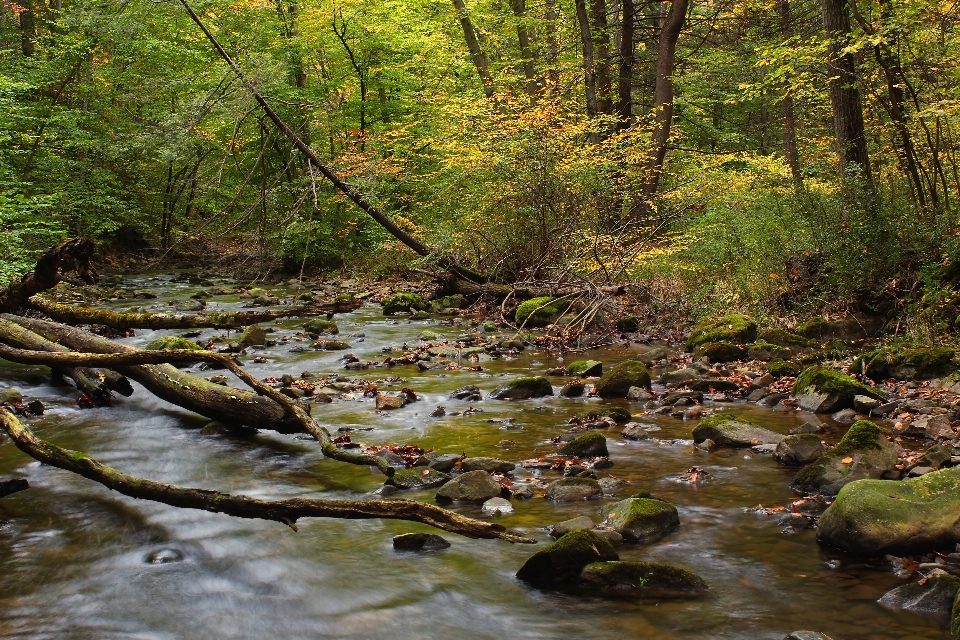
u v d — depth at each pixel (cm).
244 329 1142
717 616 348
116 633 346
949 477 417
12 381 845
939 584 353
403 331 1275
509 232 1498
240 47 2011
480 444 626
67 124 1984
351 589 385
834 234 1059
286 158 2059
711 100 2206
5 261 1227
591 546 389
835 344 932
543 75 2034
